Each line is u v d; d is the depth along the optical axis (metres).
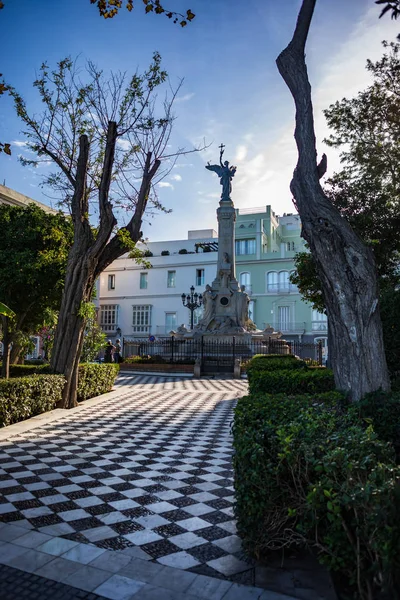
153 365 22.59
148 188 12.07
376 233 13.21
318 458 3.00
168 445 7.42
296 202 6.85
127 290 45.88
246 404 5.13
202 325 27.23
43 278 12.92
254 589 3.05
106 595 2.98
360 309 6.27
